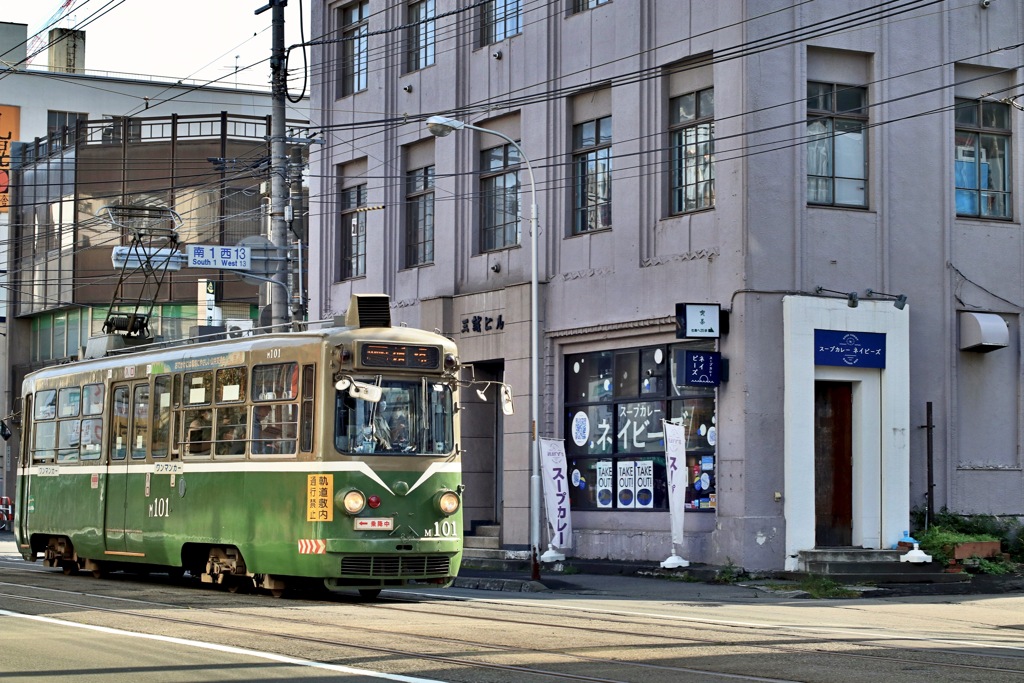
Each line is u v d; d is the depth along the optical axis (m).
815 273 25.44
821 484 25.55
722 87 25.70
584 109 29.33
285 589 20.17
